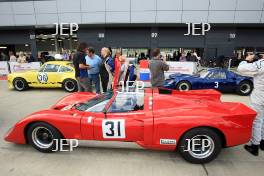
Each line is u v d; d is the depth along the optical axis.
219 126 3.29
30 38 20.98
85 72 6.25
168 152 3.92
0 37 21.50
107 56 7.01
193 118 3.36
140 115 3.56
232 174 3.27
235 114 3.35
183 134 3.41
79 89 6.46
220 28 18.84
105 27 19.77
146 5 18.08
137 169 3.42
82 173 3.33
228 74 8.81
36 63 13.12
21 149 4.07
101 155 3.84
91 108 3.82
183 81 8.75
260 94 3.58
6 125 5.39
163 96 3.71
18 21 19.88
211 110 3.50
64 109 4.16
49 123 3.72
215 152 3.41
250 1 17.28
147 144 3.53
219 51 19.28
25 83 9.59
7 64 13.29
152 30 19.42
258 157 3.75
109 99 3.81
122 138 3.61
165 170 3.38
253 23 17.81
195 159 3.48
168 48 19.80
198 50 19.52
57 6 19.02
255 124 3.69
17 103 7.54
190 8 17.91
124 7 18.28
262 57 3.65
